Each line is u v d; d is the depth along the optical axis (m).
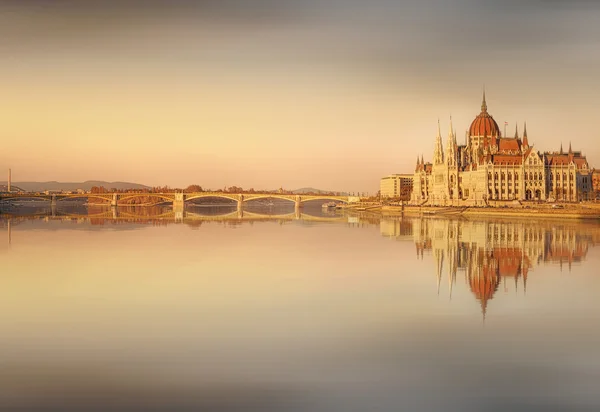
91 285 81.56
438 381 45.66
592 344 54.06
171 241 147.50
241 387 44.44
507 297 73.69
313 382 45.25
